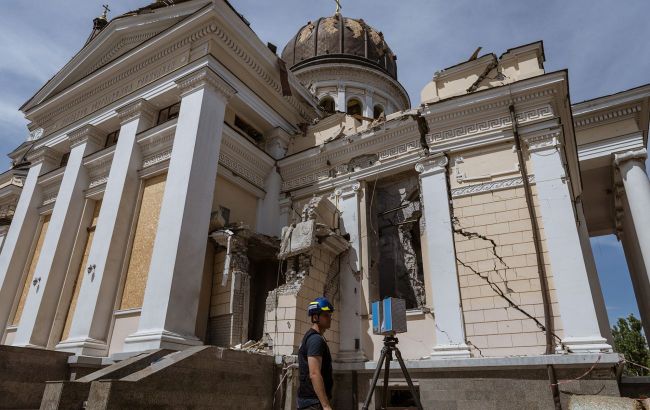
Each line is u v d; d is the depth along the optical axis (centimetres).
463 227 998
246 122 1367
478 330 898
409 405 941
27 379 814
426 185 1079
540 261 888
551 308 851
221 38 1273
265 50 1397
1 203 2081
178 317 921
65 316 1219
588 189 1661
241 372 743
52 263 1252
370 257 1144
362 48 2675
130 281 1092
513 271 908
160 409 594
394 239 1178
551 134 972
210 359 691
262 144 1440
